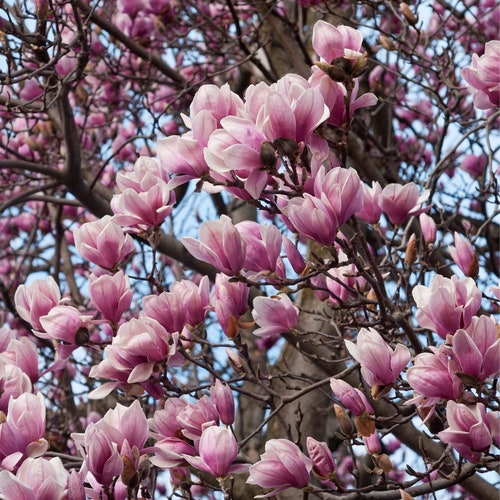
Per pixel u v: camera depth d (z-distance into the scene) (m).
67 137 6.50
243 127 3.14
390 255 4.20
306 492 3.58
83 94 8.72
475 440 3.18
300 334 4.22
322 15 8.81
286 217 3.71
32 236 9.11
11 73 5.75
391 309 3.75
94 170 8.82
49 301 4.21
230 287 4.16
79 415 8.21
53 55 5.97
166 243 6.39
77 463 4.23
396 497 3.92
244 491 6.70
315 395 7.08
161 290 4.13
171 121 9.08
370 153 8.12
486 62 3.74
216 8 9.34
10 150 7.27
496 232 8.09
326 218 3.25
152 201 4.05
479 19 7.91
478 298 3.29
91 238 4.14
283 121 3.12
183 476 4.31
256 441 7.29
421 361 3.32
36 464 3.01
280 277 4.10
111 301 4.07
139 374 3.75
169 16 8.28
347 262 3.47
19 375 3.88
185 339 4.01
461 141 5.37
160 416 3.74
